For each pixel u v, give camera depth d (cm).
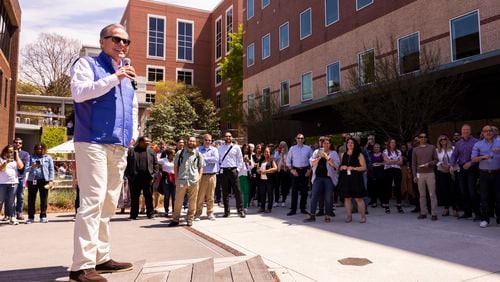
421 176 858
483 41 1316
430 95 1198
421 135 868
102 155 308
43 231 763
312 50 2230
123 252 563
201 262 350
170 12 4994
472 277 429
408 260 506
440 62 1446
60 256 538
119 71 304
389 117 1278
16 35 2281
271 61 2673
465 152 837
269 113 2303
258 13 2883
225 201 966
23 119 3394
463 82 1317
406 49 1571
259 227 793
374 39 1775
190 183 825
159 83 4328
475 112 1331
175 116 3794
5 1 1923
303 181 988
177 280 296
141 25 4803
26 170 917
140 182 939
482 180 752
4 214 930
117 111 320
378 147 1089
